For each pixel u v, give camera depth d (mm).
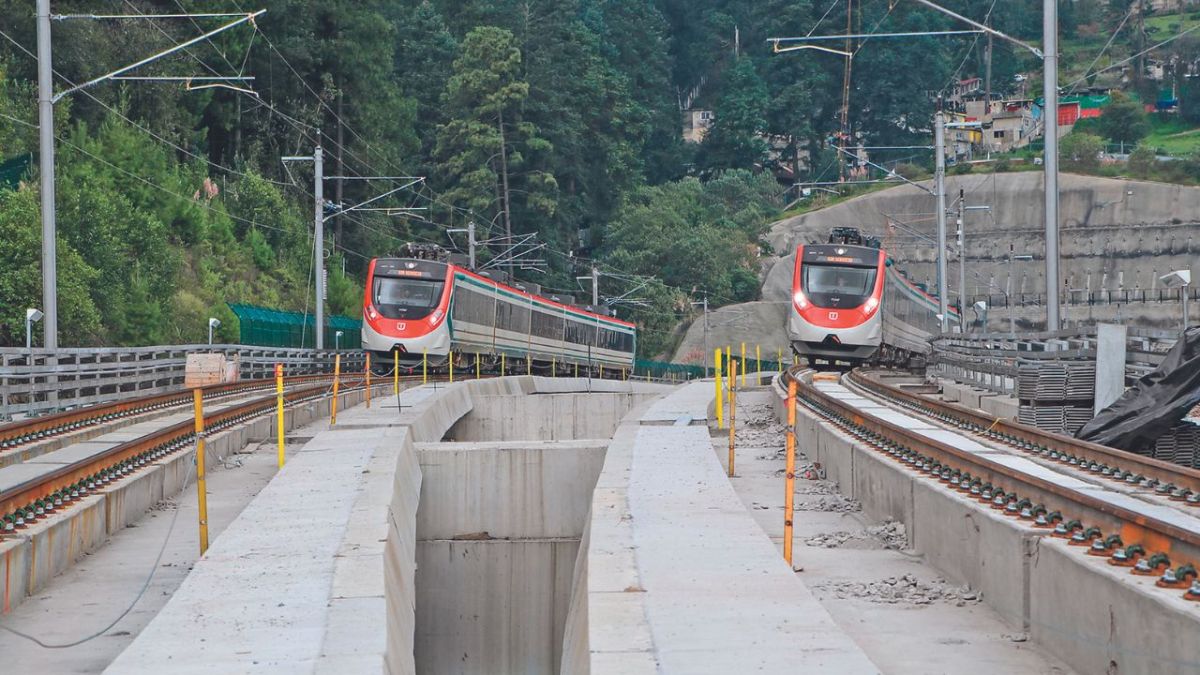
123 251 141250
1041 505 32250
